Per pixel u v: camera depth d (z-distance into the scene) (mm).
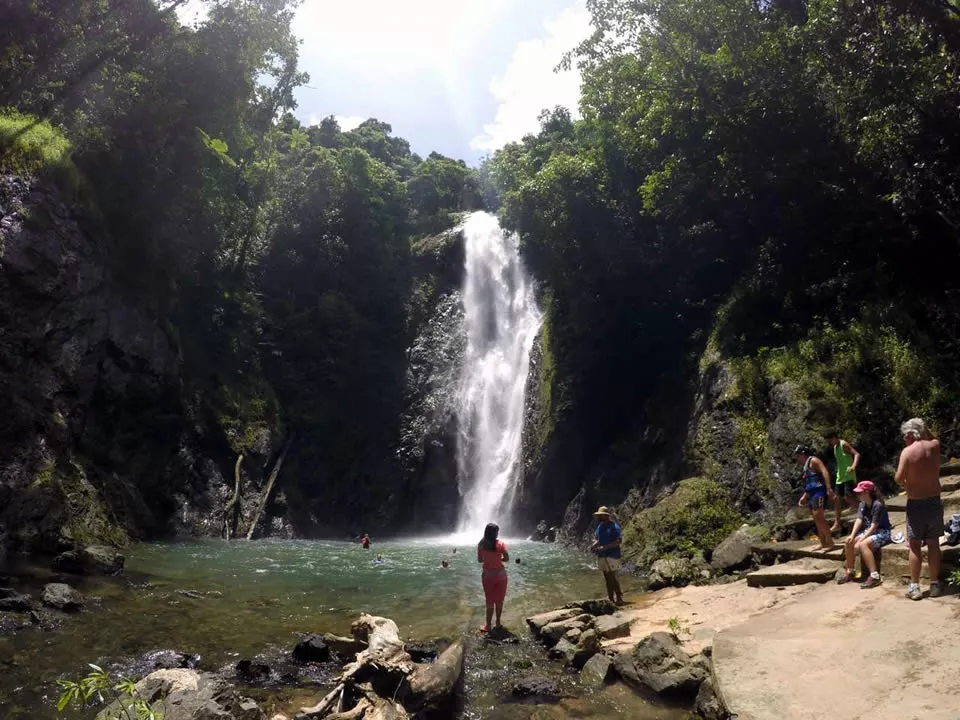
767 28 18453
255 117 33312
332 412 30703
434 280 36906
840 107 17312
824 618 7316
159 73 24188
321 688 7402
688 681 6641
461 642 7910
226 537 23984
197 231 28375
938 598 7051
